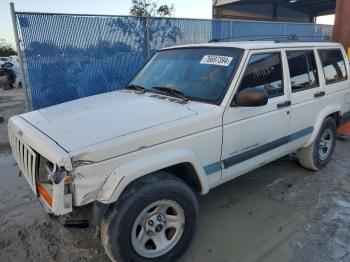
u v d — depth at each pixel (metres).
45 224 3.59
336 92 4.78
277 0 20.62
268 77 3.62
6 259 3.03
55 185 2.25
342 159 5.39
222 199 4.11
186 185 2.84
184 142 2.82
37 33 6.20
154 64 4.12
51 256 3.07
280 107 3.71
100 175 2.39
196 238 3.33
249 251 3.12
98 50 6.93
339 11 6.98
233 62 3.35
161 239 2.83
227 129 3.14
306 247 3.15
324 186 4.42
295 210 3.82
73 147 2.35
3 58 27.50
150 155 2.62
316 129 4.44
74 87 6.81
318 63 4.43
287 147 4.04
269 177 4.71
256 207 3.90
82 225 2.57
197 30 8.46
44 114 3.17
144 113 2.94
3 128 7.89
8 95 14.53
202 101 3.21
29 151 2.67
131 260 2.64
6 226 3.57
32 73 6.31
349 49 6.89
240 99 3.10
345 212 3.76
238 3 19.69
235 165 3.34
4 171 5.11
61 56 6.53
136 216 2.56
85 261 2.99
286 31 11.23
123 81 7.38
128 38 7.25
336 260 2.96
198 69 3.54
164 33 7.82
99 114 2.97
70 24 6.50
